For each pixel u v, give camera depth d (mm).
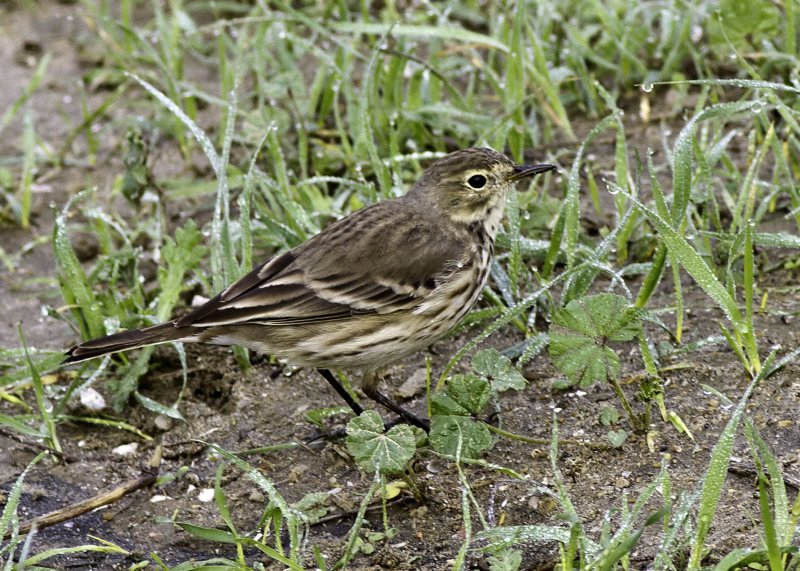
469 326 12023
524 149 14562
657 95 15164
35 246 14500
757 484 9352
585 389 10828
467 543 8531
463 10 17047
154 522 10125
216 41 17891
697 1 15500
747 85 10906
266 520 9297
